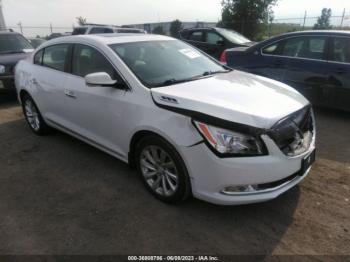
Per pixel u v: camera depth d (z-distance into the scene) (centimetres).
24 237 299
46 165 438
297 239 290
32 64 528
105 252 279
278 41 659
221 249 280
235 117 285
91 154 468
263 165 281
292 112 311
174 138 301
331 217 318
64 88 440
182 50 446
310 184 376
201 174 294
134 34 460
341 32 588
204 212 328
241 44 1041
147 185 358
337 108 597
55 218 325
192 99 306
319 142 502
